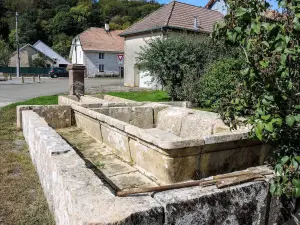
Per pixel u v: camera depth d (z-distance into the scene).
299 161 2.33
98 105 6.65
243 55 2.53
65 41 66.56
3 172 4.21
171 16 21.45
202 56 13.61
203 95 10.72
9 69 46.59
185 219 2.08
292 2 2.11
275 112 2.27
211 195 2.22
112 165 3.90
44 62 51.69
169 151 2.82
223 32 2.36
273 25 2.08
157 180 3.15
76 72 9.63
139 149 3.62
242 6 2.23
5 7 72.81
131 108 6.29
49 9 73.81
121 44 47.31
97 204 1.96
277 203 2.69
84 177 2.42
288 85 2.26
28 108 6.98
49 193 3.18
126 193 2.14
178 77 13.46
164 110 6.39
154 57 13.99
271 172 2.77
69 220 2.21
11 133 6.69
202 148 2.93
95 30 48.19
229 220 2.33
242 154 3.22
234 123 2.91
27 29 66.62
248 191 2.45
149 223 1.92
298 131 2.45
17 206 3.23
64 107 6.93
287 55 2.08
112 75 46.00
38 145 4.04
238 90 2.68
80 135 5.94
